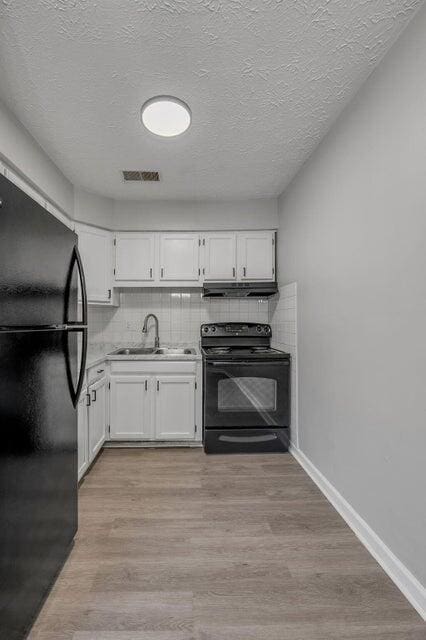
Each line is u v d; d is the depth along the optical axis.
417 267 1.20
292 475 2.23
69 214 2.59
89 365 2.22
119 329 3.25
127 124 1.86
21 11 1.17
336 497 1.82
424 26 1.16
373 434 1.47
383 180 1.39
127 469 2.32
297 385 2.49
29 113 1.75
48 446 1.22
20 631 1.02
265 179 2.58
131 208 2.98
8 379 0.94
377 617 1.17
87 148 2.10
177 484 2.11
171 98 1.63
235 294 3.06
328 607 1.21
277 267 3.03
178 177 2.54
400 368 1.29
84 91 1.59
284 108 1.72
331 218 1.89
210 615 1.17
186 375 2.72
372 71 1.46
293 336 2.58
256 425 2.63
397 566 1.31
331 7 1.17
